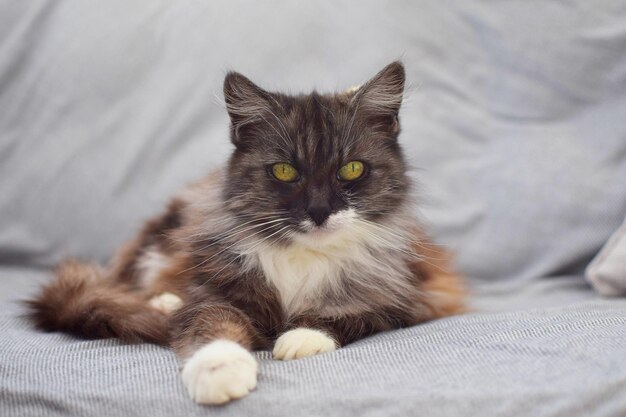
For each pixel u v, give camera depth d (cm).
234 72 53
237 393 41
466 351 45
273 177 52
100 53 75
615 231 67
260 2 75
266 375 43
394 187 54
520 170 71
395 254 54
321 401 40
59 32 75
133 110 75
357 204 52
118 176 73
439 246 61
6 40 75
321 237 51
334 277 53
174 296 55
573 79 70
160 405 41
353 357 45
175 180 73
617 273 61
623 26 69
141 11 75
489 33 72
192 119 74
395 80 54
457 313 57
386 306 53
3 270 73
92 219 74
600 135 70
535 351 45
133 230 73
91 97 74
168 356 46
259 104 53
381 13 74
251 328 48
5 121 75
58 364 46
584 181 69
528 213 70
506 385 41
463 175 72
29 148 74
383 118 54
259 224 52
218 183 55
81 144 74
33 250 74
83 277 58
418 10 73
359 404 40
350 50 74
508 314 53
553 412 39
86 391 42
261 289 51
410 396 40
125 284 60
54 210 74
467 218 72
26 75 75
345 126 52
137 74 75
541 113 71
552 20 71
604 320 50
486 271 71
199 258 53
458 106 73
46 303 54
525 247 70
